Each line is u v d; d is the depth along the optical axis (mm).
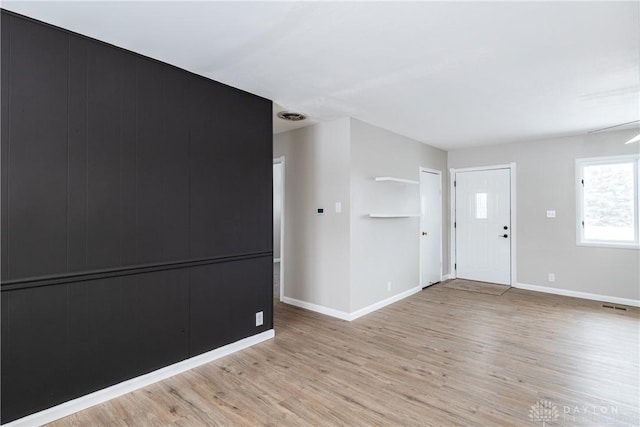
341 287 3936
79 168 2127
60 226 2047
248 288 3158
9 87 1874
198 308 2762
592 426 1973
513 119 3961
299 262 4426
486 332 3471
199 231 2766
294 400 2250
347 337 3354
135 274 2387
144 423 2006
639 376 2551
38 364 1964
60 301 2051
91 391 2172
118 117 2299
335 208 3998
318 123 4176
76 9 1854
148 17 1936
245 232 3133
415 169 5102
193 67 2617
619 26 1992
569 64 2516
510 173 5367
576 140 4816
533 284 5184
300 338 3332
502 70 2631
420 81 2859
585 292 4746
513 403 2209
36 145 1961
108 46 2254
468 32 2080
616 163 4570
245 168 3141
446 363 2783
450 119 3992
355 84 2941
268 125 3357
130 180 2357
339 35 2129
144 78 2432
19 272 1897
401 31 2072
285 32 2098
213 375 2586
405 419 2047
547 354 2943
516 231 5332
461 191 5887
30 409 1936
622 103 3379
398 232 4707
